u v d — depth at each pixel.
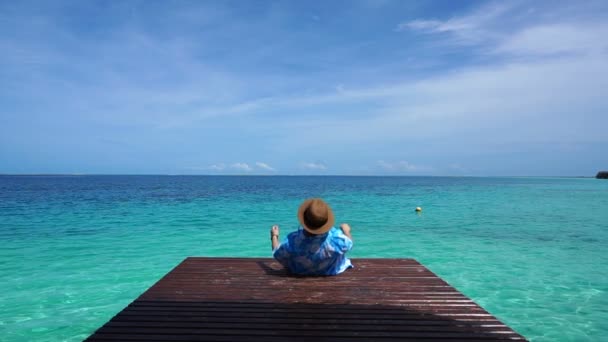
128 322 3.70
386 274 5.46
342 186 77.06
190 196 39.97
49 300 7.52
